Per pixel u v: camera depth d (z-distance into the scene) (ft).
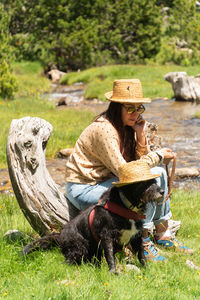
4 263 12.62
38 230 14.84
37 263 12.80
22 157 14.08
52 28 130.31
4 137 40.73
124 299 10.21
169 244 15.07
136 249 13.05
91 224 12.55
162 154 13.82
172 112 62.59
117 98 13.62
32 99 75.25
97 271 12.17
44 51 128.06
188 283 11.82
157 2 138.62
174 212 20.16
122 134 13.91
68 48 125.39
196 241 16.46
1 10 78.89
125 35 131.64
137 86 13.79
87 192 13.88
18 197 14.40
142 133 14.29
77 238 12.89
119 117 13.80
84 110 60.80
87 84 100.94
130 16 128.98
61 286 10.84
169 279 11.94
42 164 14.67
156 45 129.49
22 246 14.30
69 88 98.12
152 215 13.67
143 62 128.47
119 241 12.40
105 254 12.26
